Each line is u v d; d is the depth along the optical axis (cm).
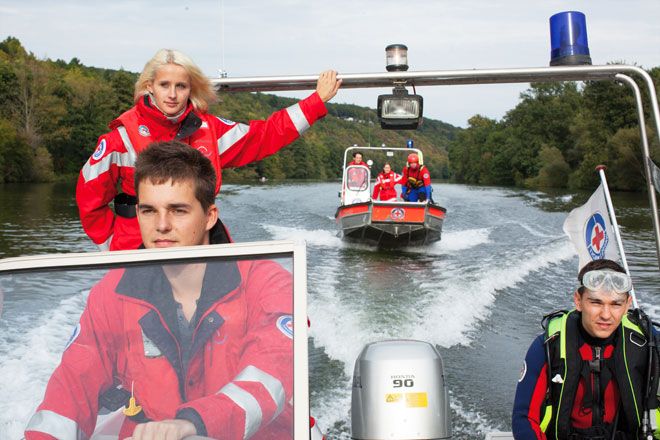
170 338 143
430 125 12650
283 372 137
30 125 5275
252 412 134
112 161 262
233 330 143
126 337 143
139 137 263
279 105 8662
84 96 5797
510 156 6638
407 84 298
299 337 139
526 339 743
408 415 181
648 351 230
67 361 141
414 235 1578
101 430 137
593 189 4734
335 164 9312
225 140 279
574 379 231
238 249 148
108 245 272
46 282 147
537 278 1148
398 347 196
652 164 279
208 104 277
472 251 1515
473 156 7675
